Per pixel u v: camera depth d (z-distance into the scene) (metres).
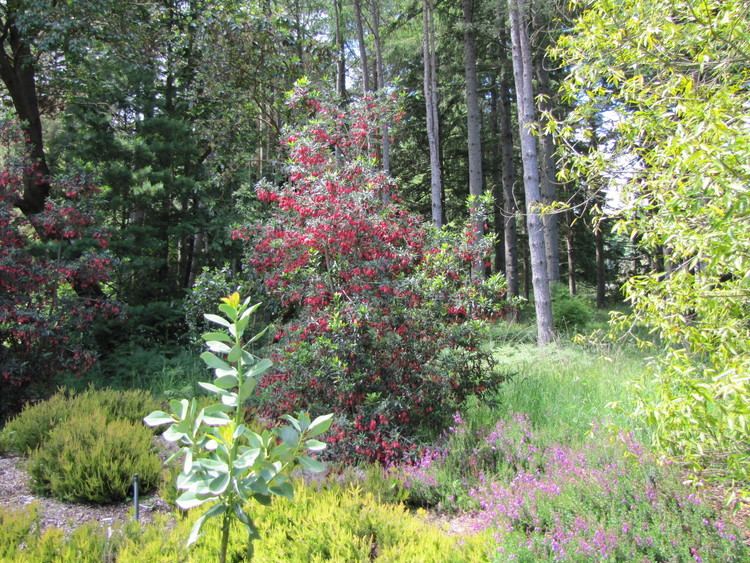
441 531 4.33
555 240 15.84
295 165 7.52
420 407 6.13
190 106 12.16
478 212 7.14
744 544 3.55
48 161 11.59
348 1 17.56
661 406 3.10
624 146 3.83
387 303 6.08
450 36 18.02
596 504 4.26
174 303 11.10
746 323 3.31
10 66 10.95
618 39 3.70
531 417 6.56
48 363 8.04
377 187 7.12
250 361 2.43
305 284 6.90
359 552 3.77
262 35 12.09
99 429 5.76
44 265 8.31
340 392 5.84
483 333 6.50
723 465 3.77
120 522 4.21
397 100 9.38
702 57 3.31
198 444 2.37
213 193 12.23
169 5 12.50
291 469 5.07
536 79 17.16
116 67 11.24
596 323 13.45
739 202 2.55
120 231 10.66
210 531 4.00
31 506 4.42
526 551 3.69
